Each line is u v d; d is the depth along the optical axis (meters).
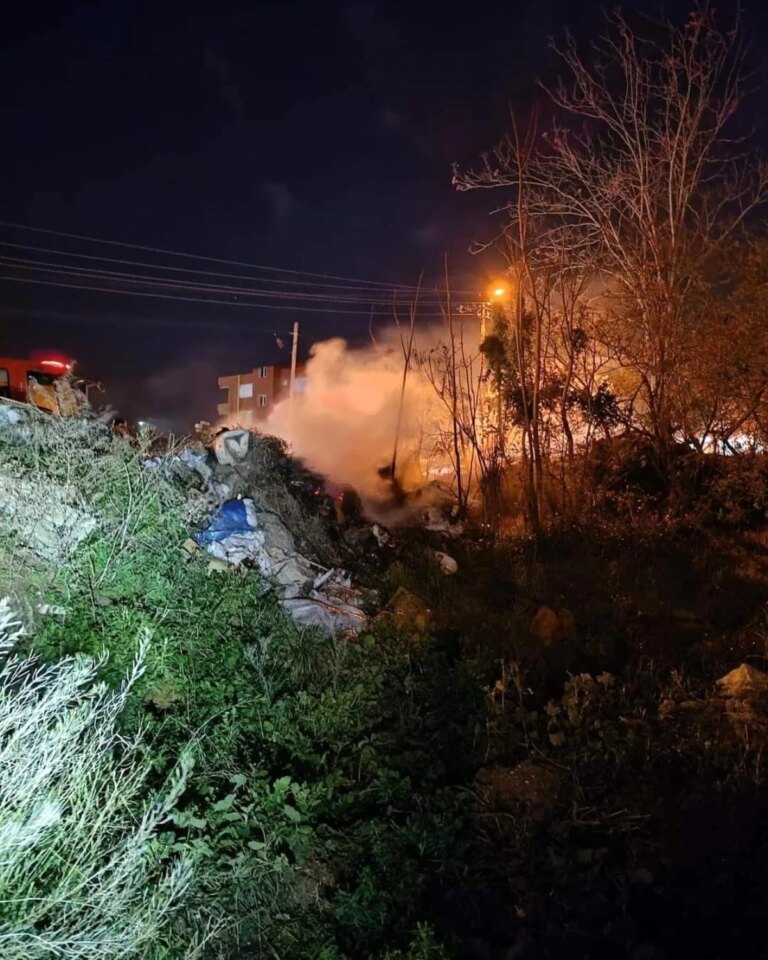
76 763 3.08
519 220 12.61
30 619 5.21
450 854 4.30
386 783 4.65
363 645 6.57
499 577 9.67
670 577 9.96
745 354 11.96
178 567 6.46
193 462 8.82
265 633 6.27
